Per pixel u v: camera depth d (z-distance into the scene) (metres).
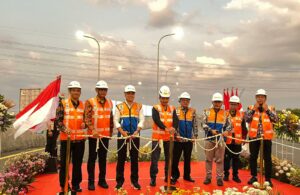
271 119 9.85
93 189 8.91
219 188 9.50
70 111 8.34
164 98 9.34
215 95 9.95
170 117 9.41
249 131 10.13
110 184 9.69
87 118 8.60
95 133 8.63
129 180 10.23
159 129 9.45
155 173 9.51
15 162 10.08
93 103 8.96
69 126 8.31
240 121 10.48
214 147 9.74
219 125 9.84
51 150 11.16
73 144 8.45
